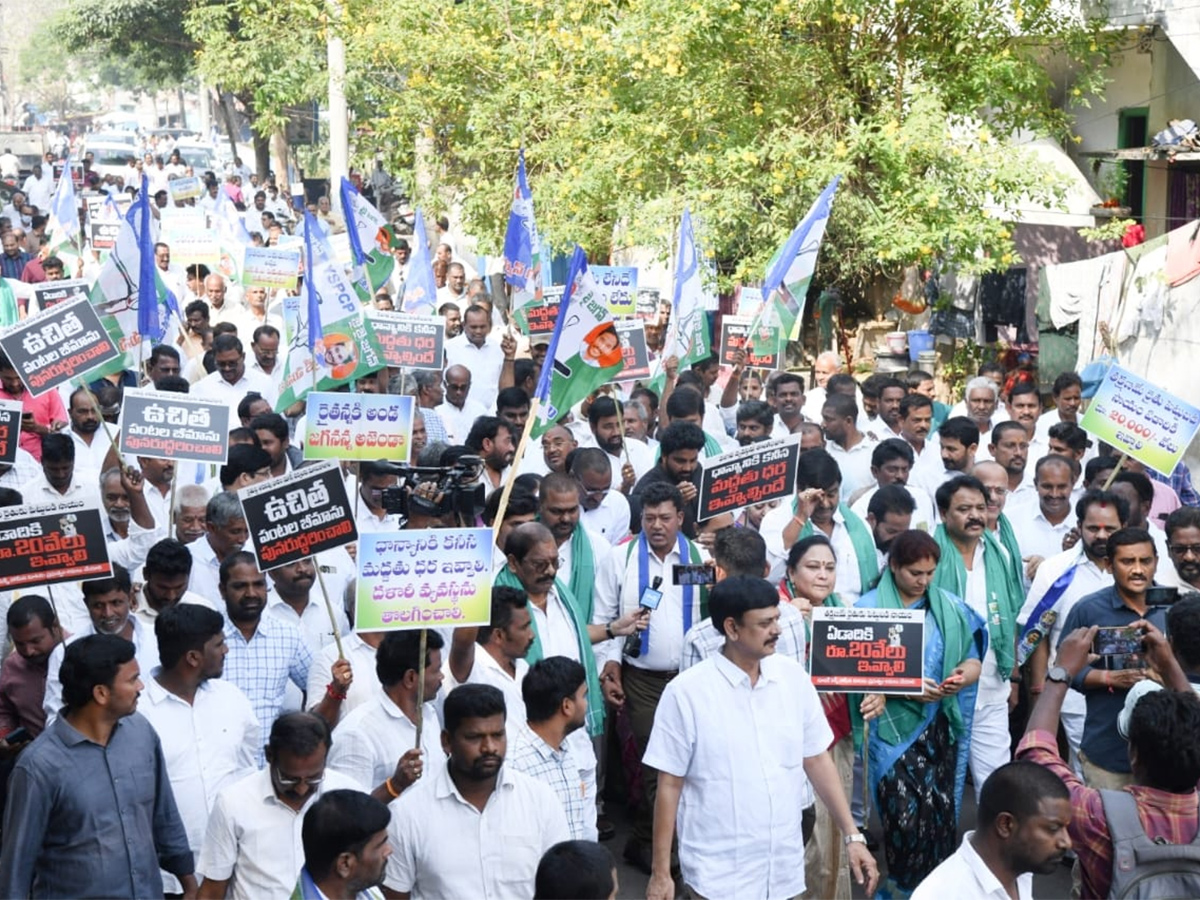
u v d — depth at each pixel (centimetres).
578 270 777
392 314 1215
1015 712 940
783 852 613
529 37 1994
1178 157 1695
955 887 484
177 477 1047
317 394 841
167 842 608
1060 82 1997
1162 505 1026
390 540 604
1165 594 719
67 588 828
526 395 1162
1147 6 1764
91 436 1120
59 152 5441
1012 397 1152
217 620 653
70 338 898
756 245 1686
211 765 652
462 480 809
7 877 565
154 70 5750
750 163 1608
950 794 763
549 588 759
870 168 1700
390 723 630
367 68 2184
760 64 1688
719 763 608
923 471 1076
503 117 2002
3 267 2423
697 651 711
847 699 743
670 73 1633
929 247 1575
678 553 833
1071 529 957
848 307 1888
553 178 1886
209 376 1367
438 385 1253
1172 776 511
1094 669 693
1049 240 2002
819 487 861
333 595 855
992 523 885
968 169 1587
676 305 1281
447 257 2077
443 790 553
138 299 1185
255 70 3014
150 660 736
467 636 654
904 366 1778
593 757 706
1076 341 1719
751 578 612
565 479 833
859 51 1688
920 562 750
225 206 2472
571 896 475
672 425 952
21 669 725
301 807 573
